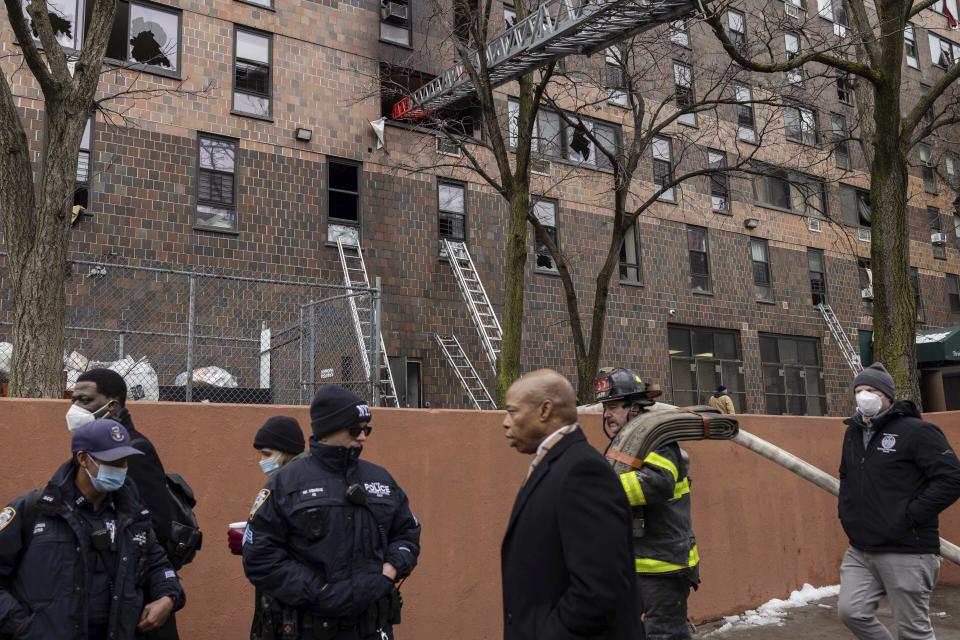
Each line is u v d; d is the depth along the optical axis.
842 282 26.58
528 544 2.60
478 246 19.20
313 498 3.24
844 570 5.02
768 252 25.00
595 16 12.46
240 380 14.70
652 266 22.16
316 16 17.86
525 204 12.47
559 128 21.08
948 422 9.12
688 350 22.59
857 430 5.00
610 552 2.43
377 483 3.46
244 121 16.53
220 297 15.37
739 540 7.54
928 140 28.81
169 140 15.56
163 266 14.98
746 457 7.80
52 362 6.55
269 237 16.34
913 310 10.07
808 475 4.97
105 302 14.10
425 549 5.66
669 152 23.16
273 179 16.66
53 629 2.88
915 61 30.08
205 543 4.83
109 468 3.01
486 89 12.82
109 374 3.72
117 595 3.06
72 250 14.12
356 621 3.25
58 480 3.06
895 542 4.69
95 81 7.27
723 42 10.23
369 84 18.19
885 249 10.21
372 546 3.31
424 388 17.69
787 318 24.92
